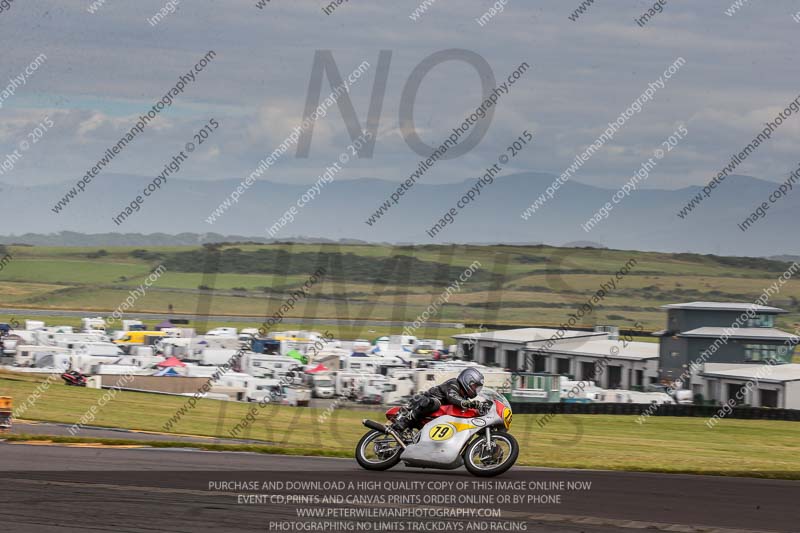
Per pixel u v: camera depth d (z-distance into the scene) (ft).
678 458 208.23
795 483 112.16
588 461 185.88
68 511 72.28
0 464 103.81
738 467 181.16
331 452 144.25
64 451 122.52
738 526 72.43
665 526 71.61
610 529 69.56
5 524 66.59
